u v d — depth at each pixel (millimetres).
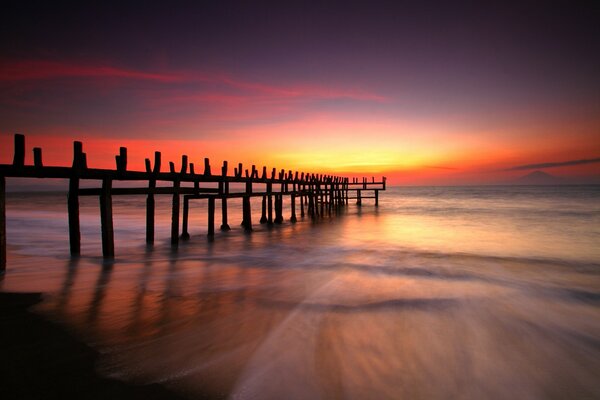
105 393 2447
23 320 3848
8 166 6004
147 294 4988
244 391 2508
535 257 8820
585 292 5469
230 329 3656
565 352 3309
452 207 32062
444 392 2607
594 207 29281
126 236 12773
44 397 2385
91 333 3508
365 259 8422
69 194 7738
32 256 8070
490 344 3439
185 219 11922
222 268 7105
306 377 2725
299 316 4086
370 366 2930
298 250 9867
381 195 73312
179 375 2703
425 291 5344
